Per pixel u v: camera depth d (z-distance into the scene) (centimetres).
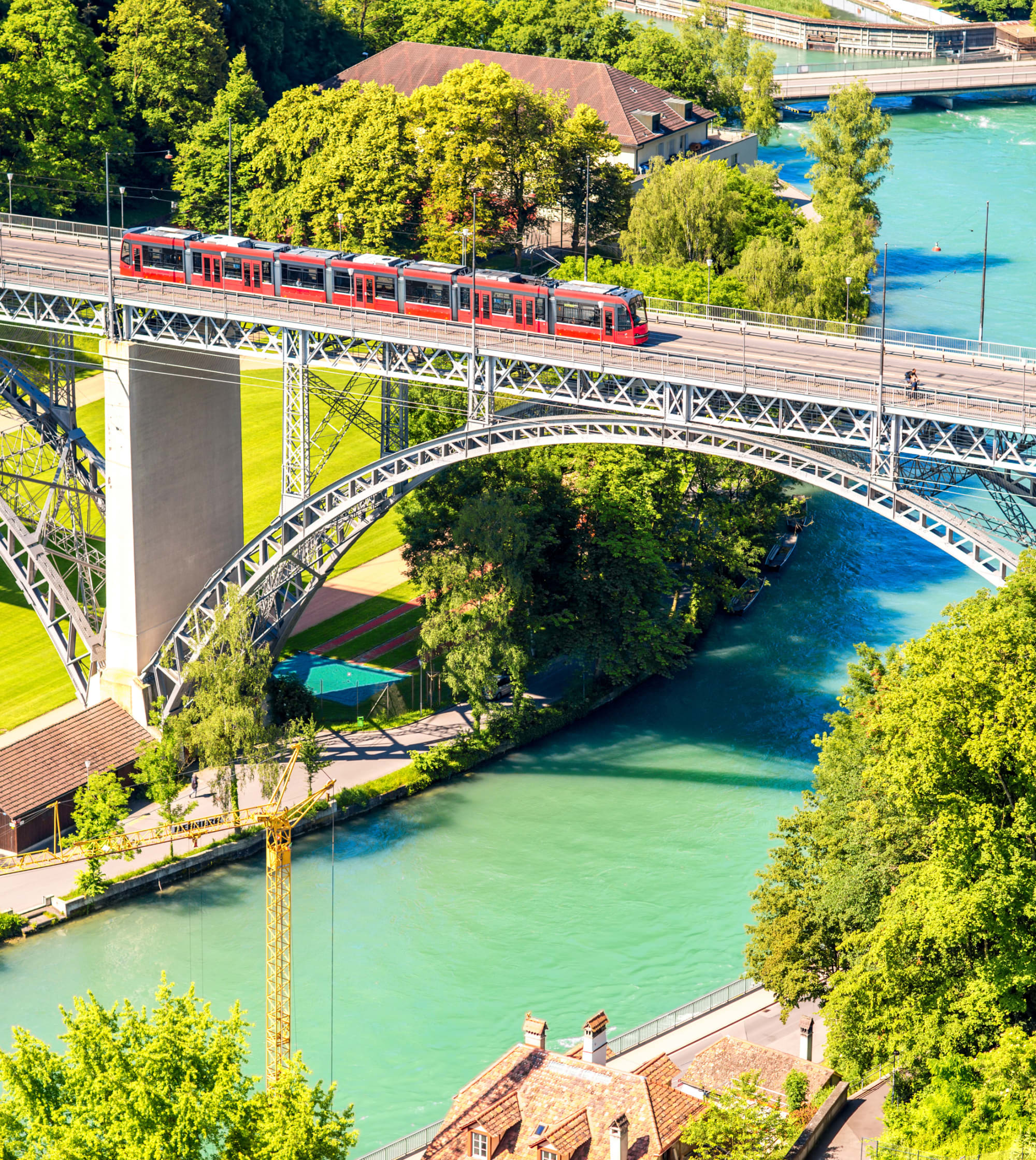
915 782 14225
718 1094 14062
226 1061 12312
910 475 19300
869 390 18225
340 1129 12419
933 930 13500
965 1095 13500
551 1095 13862
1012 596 15662
